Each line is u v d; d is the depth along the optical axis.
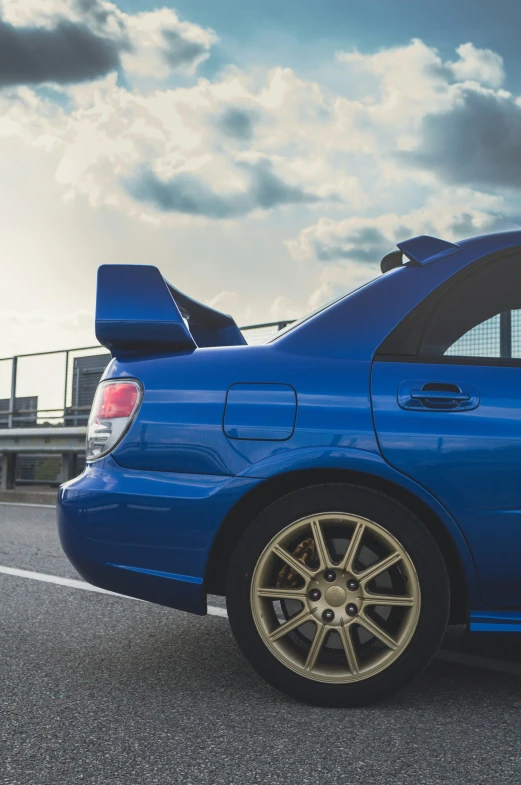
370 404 2.58
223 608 4.11
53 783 2.00
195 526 2.61
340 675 2.55
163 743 2.26
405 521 2.54
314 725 2.39
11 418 12.09
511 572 2.50
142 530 2.66
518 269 2.76
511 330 2.69
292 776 2.03
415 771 2.05
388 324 2.71
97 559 2.70
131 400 2.76
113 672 2.97
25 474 11.99
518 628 2.53
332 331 2.72
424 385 2.59
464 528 2.51
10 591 4.49
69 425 11.42
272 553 2.59
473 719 2.44
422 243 2.85
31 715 2.50
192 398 2.70
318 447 2.56
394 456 2.53
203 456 2.64
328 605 2.56
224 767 2.09
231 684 2.81
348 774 2.04
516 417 2.53
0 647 3.34
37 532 7.12
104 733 2.34
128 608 4.08
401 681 2.53
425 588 2.52
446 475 2.51
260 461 2.59
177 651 3.27
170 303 2.79
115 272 2.83
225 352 2.77
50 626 3.71
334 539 2.62
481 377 2.60
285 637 2.62
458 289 2.75
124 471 2.72
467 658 3.17
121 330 2.79
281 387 2.64
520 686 2.79
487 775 2.03
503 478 2.50
